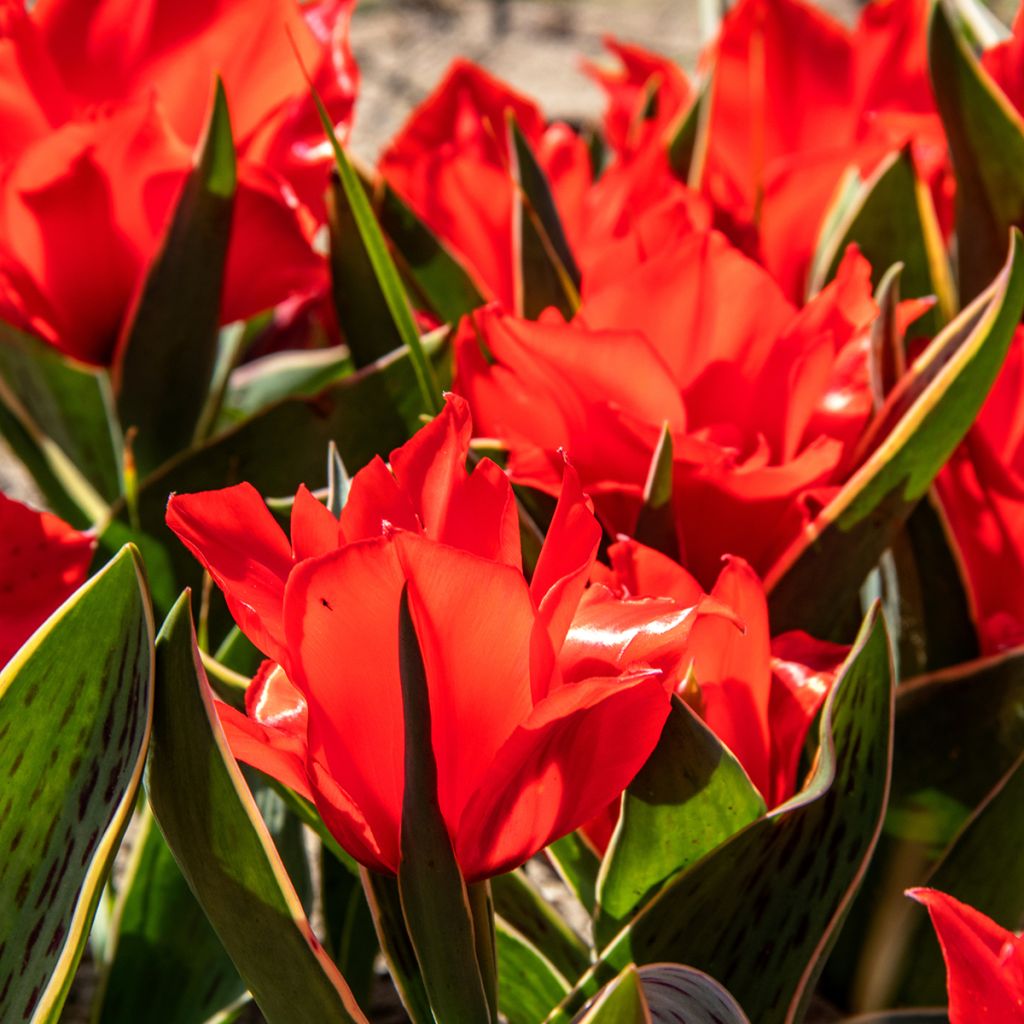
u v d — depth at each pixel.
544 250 0.79
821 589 0.72
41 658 0.64
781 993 0.67
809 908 0.67
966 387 0.70
